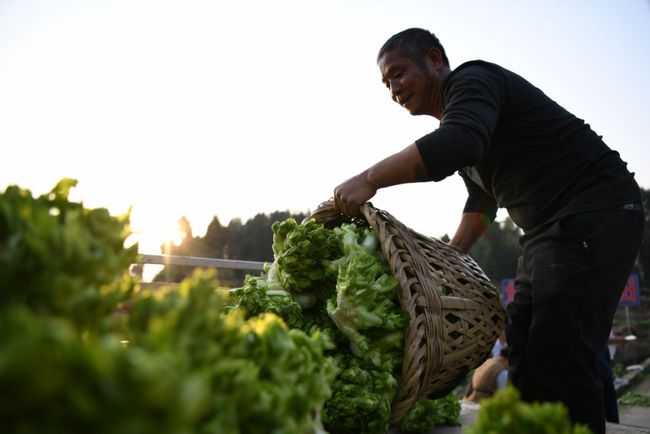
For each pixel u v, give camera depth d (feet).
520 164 6.14
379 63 7.67
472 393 13.82
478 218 8.29
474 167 6.89
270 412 2.13
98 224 2.25
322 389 2.65
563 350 5.40
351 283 4.94
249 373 2.11
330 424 4.75
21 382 1.19
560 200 5.87
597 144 6.01
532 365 5.60
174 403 1.30
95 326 1.91
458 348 5.31
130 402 1.27
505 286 46.83
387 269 5.40
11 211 1.96
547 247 5.72
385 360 4.98
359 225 6.34
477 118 5.49
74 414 1.24
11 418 1.24
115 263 2.12
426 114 7.72
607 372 10.26
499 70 6.24
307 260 5.58
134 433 1.25
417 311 5.01
